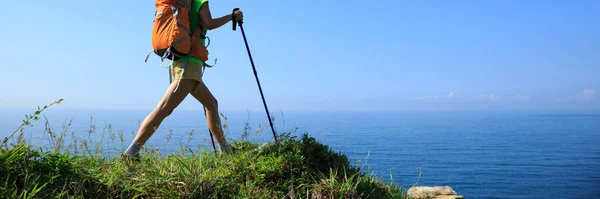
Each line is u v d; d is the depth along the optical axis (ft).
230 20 16.38
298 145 15.39
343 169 15.10
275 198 12.92
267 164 14.25
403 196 15.72
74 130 13.97
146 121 14.83
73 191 11.48
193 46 15.46
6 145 11.62
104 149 14.34
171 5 15.15
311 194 13.43
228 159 14.79
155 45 15.26
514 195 568.41
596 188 614.75
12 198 10.10
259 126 16.80
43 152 11.81
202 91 16.15
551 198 534.78
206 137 16.58
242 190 12.75
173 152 15.11
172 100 15.15
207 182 12.51
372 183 14.93
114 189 12.03
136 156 14.42
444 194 17.47
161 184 12.23
